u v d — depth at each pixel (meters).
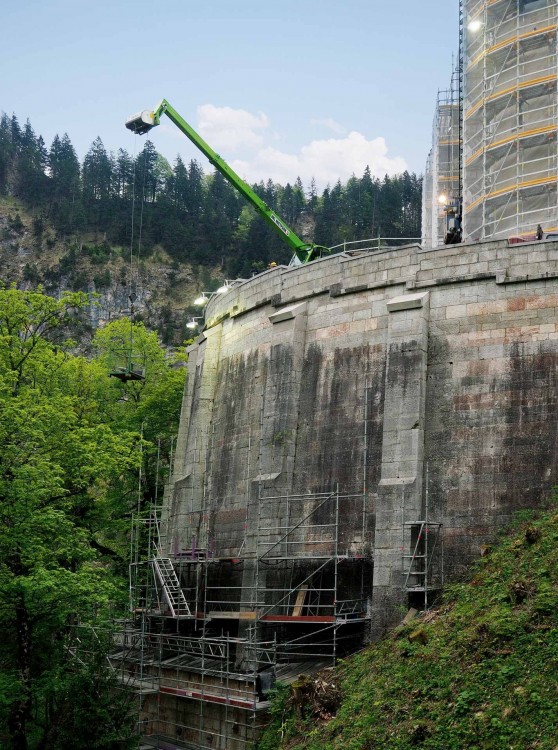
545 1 47.47
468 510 30.30
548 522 27.88
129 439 39.16
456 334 32.31
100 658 31.92
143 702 37.88
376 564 30.75
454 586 28.73
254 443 38.84
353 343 35.31
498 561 27.83
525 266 31.70
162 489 50.94
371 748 22.80
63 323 42.62
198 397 44.00
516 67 46.06
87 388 49.88
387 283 34.59
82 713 29.73
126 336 59.09
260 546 34.84
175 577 39.38
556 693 20.59
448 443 31.31
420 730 21.94
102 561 48.53
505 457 30.30
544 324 30.91
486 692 22.08
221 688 33.50
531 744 19.59
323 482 34.50
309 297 37.66
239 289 42.66
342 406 34.88
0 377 34.66
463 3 52.09
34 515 31.73
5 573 31.25
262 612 33.78
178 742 35.12
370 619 30.70
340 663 29.38
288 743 26.97
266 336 39.88
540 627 23.00
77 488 37.28
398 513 30.88
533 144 45.69
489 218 47.12
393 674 25.77
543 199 45.53
